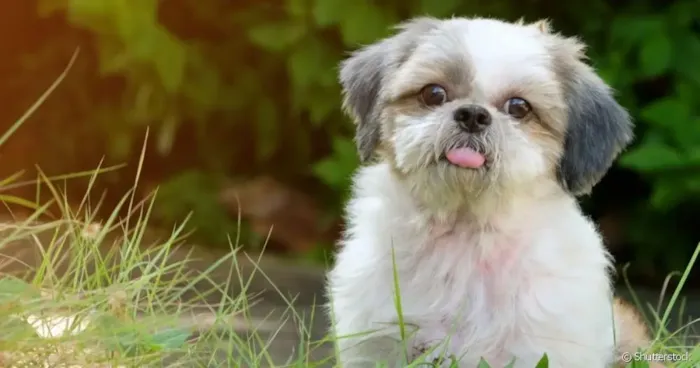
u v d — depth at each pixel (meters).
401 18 7.84
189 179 8.88
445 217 4.46
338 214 8.75
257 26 8.43
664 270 8.16
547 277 4.38
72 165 9.23
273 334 5.12
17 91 9.30
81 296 4.01
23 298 3.70
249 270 7.39
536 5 7.99
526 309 4.32
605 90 4.92
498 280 4.40
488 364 4.02
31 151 9.27
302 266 7.79
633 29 7.40
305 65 8.20
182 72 8.32
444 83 4.49
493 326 4.34
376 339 4.36
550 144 4.52
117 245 5.16
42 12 8.55
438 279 4.44
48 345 3.66
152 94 8.59
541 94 4.46
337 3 7.73
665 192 7.21
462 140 4.26
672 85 7.60
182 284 6.04
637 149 7.28
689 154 6.99
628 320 5.07
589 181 4.73
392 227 4.54
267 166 9.20
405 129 4.43
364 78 5.00
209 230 8.62
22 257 5.10
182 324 4.79
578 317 4.31
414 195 4.50
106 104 9.07
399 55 4.82
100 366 3.69
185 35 8.71
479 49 4.50
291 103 8.78
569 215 4.59
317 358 5.01
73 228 4.82
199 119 8.84
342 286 4.57
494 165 4.26
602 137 4.81
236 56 8.80
